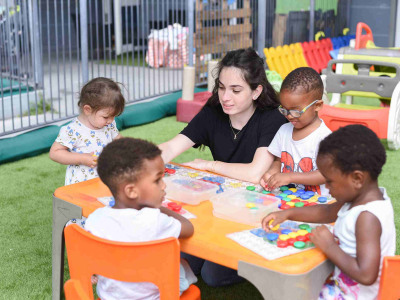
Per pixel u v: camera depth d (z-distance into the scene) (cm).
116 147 158
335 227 156
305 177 202
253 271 149
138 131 525
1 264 269
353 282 153
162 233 158
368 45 598
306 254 152
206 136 251
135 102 584
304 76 205
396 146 471
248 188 208
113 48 953
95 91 257
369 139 146
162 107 575
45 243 293
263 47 710
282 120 234
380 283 139
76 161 262
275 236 160
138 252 150
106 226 160
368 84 466
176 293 154
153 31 833
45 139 457
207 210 187
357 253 145
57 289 217
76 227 157
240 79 222
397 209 340
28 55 548
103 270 157
